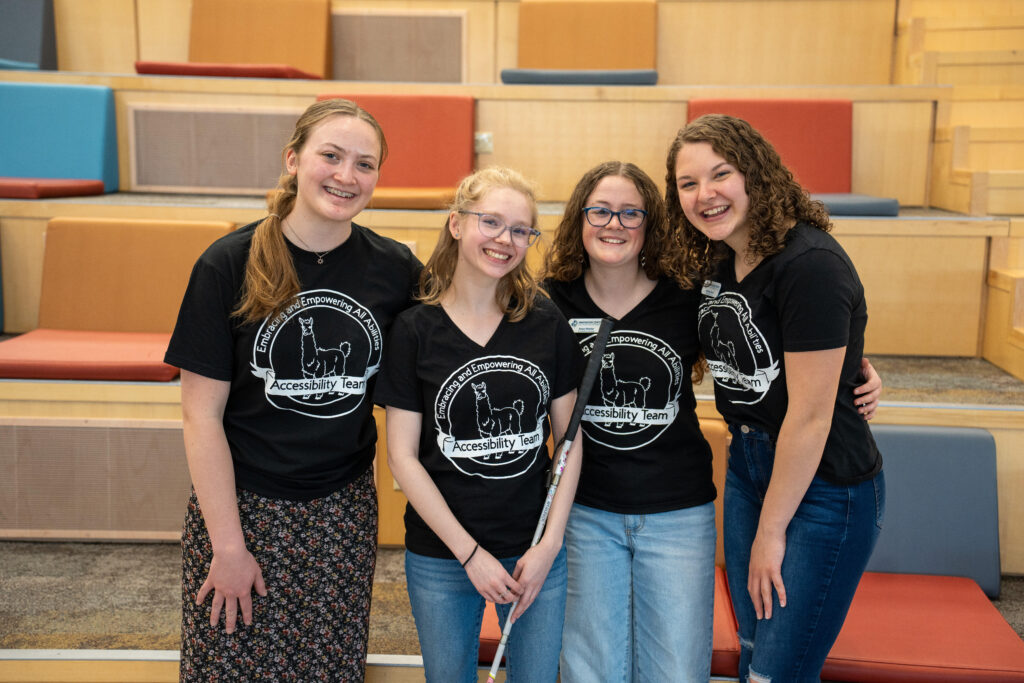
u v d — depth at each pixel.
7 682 2.16
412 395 1.70
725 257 1.81
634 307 1.85
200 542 1.68
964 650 2.08
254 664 1.71
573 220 1.86
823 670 2.05
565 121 3.82
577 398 1.79
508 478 1.70
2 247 3.31
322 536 1.71
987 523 2.47
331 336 1.67
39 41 4.42
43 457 2.69
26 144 3.80
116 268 3.04
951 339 3.19
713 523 1.89
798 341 1.62
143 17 4.61
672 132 3.79
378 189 3.28
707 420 2.54
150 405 2.66
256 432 1.67
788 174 1.73
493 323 1.72
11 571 2.59
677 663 1.83
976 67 4.06
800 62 4.40
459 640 1.73
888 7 4.30
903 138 3.76
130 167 3.94
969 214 3.38
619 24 4.34
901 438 2.51
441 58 4.58
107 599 2.43
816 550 1.72
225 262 1.62
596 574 1.86
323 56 4.45
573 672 1.88
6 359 2.64
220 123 3.89
